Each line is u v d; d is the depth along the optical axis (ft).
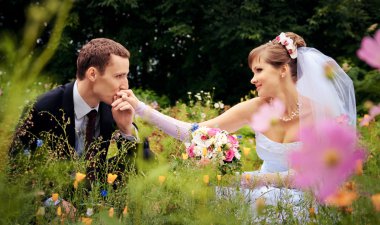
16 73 2.58
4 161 3.06
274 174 7.82
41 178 5.19
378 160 2.85
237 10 33.65
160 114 8.80
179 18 35.68
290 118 8.25
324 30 33.63
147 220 4.71
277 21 33.06
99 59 7.49
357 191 2.75
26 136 7.30
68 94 7.66
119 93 7.77
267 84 8.33
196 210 4.58
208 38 34.96
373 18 33.19
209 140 7.71
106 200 5.66
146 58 38.65
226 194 5.30
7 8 35.40
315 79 7.84
